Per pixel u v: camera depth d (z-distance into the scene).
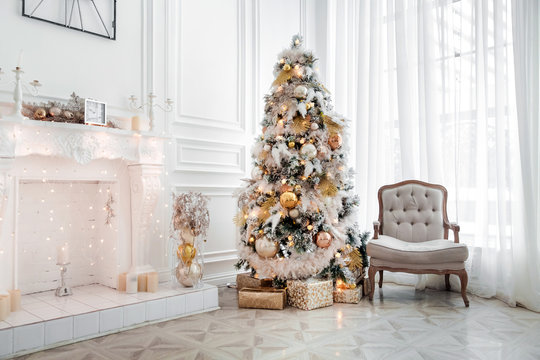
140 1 3.48
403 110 4.07
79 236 3.33
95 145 2.84
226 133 4.07
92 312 2.47
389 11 4.24
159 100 3.55
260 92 4.40
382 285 3.95
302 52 3.47
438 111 3.94
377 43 4.32
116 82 3.30
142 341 2.39
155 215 3.44
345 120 3.55
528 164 3.27
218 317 2.87
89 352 2.22
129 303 2.67
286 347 2.29
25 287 3.04
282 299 3.07
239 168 4.19
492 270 3.45
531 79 3.35
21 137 2.53
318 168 3.28
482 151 3.63
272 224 3.18
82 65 3.12
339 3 4.68
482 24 3.63
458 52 3.81
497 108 3.47
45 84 2.93
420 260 3.10
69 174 2.96
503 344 2.35
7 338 2.16
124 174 3.22
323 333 2.53
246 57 4.28
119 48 3.33
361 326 2.67
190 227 3.11
